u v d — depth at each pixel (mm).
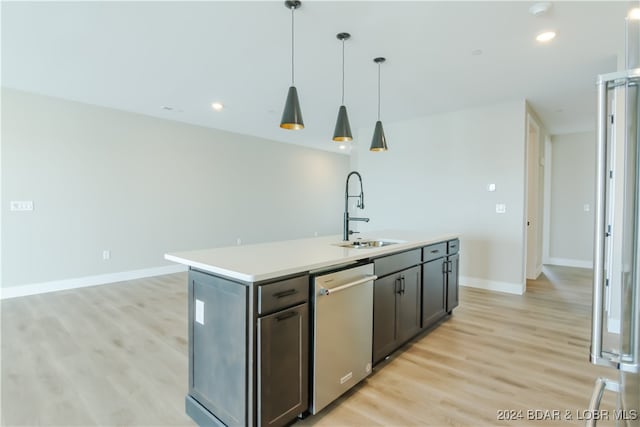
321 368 1782
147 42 2740
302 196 7656
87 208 4465
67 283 4320
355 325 2012
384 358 2338
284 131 6105
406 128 5215
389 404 1905
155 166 5105
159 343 2691
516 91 3863
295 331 1665
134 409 1864
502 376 2203
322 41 2703
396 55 2939
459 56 2963
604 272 1129
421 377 2193
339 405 1896
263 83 3660
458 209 4699
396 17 2344
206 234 5777
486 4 2186
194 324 1815
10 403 1898
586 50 2830
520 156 4184
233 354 1559
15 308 3535
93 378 2170
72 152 4328
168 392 2027
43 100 4090
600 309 1134
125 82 3654
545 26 2449
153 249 5113
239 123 5516
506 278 4320
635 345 1081
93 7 2246
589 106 4465
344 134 2646
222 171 6000
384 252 2258
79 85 3748
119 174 4742
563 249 6324
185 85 3729
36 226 4082
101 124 4555
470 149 4582
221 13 2312
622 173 1139
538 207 5414
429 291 2900
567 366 2332
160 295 4059
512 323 3176
